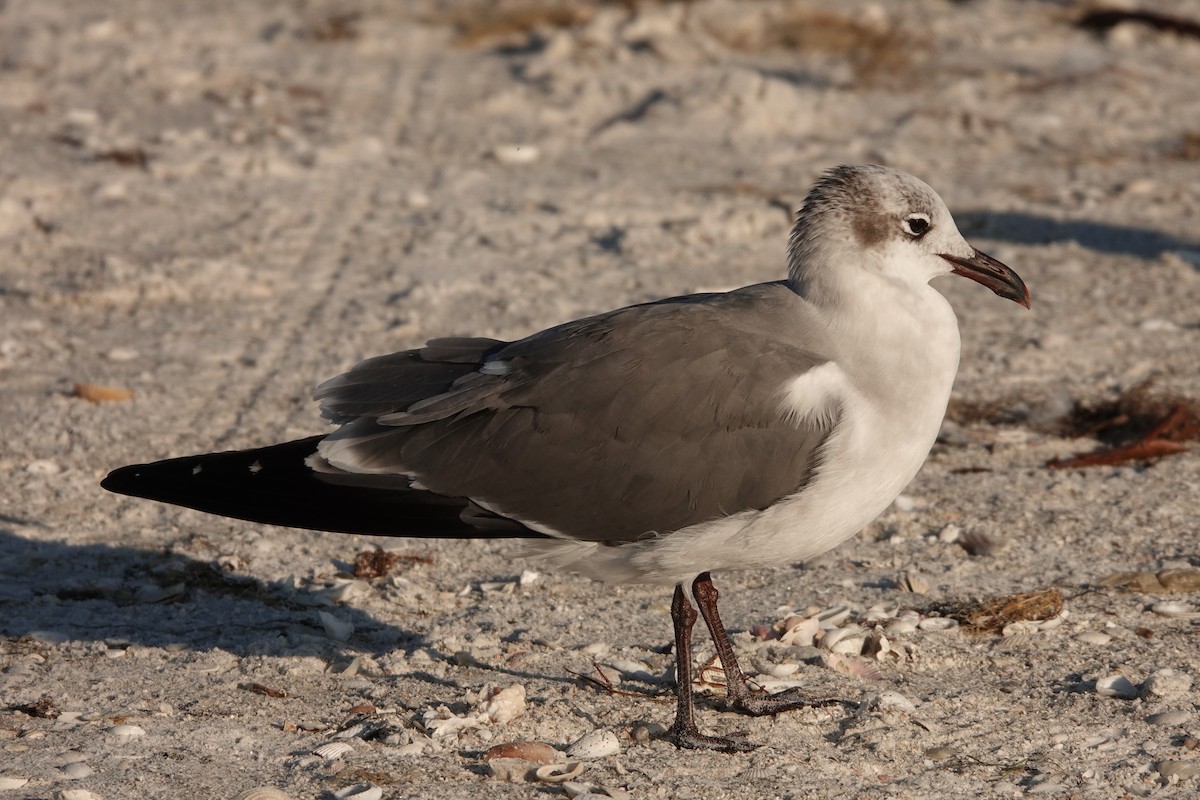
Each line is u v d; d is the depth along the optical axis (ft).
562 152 77.92
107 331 54.80
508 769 28.45
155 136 78.38
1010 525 40.55
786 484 29.94
